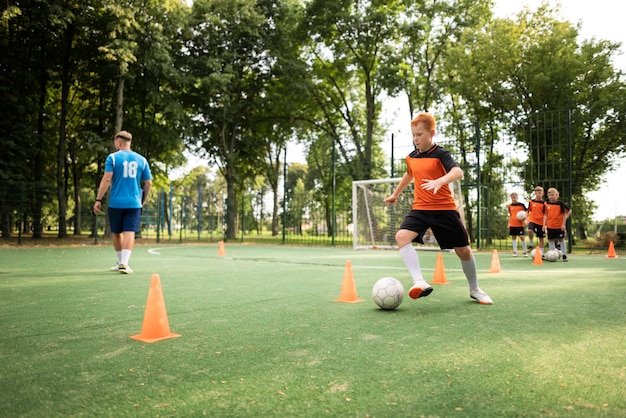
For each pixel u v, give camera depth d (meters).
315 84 27.97
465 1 25.52
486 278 6.79
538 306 4.29
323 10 25.39
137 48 19.66
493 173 21.55
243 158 26.64
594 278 6.73
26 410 1.85
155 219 25.64
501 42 21.84
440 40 26.16
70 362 2.54
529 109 21.83
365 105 32.62
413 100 28.34
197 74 23.86
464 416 1.77
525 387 2.09
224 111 24.38
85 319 3.73
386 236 17.69
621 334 3.13
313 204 23.89
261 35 24.47
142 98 22.86
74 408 1.88
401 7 26.03
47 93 24.17
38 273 7.28
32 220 22.50
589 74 21.06
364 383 2.17
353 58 27.45
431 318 3.76
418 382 2.18
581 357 2.57
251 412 1.83
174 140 22.55
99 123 23.58
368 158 27.80
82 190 38.91
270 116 27.34
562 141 20.61
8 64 20.09
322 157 34.56
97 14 19.55
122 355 2.68
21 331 3.30
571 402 1.91
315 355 2.66
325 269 8.32
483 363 2.47
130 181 7.26
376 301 4.14
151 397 2.00
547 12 22.41
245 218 31.98
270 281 6.39
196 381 2.21
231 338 3.09
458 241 4.38
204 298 4.84
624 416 1.77
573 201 20.88
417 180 4.39
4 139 19.53
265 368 2.42
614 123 20.53
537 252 9.81
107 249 14.98
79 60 21.64
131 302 4.56
